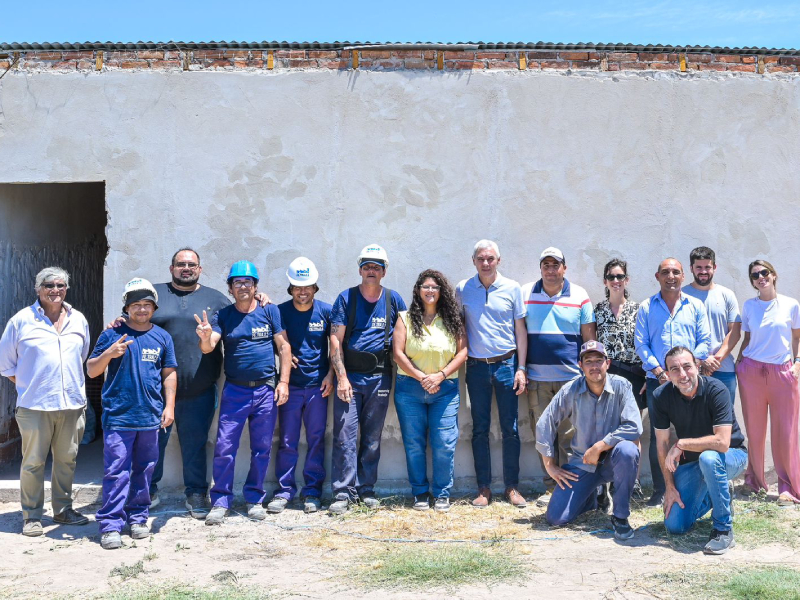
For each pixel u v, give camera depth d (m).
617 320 6.16
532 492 6.45
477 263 6.16
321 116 6.50
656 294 6.21
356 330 6.02
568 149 6.63
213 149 6.45
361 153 6.51
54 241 8.07
